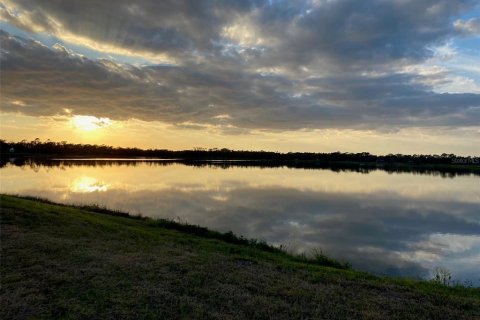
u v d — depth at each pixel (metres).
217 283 8.84
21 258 9.71
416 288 9.84
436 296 9.05
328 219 25.94
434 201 37.12
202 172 75.19
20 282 8.12
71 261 9.80
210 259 11.08
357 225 24.03
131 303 7.40
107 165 96.94
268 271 10.23
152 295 7.85
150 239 13.55
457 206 33.88
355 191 44.56
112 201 30.95
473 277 14.12
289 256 14.27
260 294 8.34
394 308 7.98
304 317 7.26
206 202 32.16
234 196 36.84
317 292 8.66
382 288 9.41
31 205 17.42
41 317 6.64
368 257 16.72
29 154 167.88
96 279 8.60
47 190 37.06
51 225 13.84
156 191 39.19
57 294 7.65
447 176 84.94
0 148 162.62
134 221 18.81
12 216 14.23
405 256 17.03
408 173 98.25
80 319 6.64
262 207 30.25
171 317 6.91
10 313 6.72
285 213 27.73
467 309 8.30
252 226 22.70
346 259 16.23
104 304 7.29
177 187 43.91
